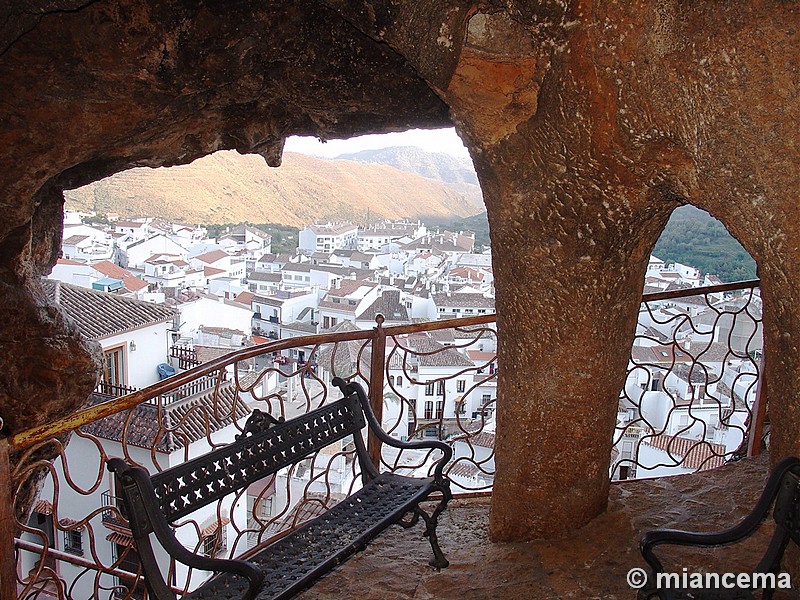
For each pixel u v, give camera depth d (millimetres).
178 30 3744
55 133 4258
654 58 2244
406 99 4336
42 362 5398
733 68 2078
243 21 3762
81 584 11344
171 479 2637
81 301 15688
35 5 3367
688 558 3076
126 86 4031
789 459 2344
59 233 6035
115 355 15414
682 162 2436
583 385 3125
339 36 3990
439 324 3711
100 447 2855
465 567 3139
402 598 2928
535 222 2887
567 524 3303
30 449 2660
